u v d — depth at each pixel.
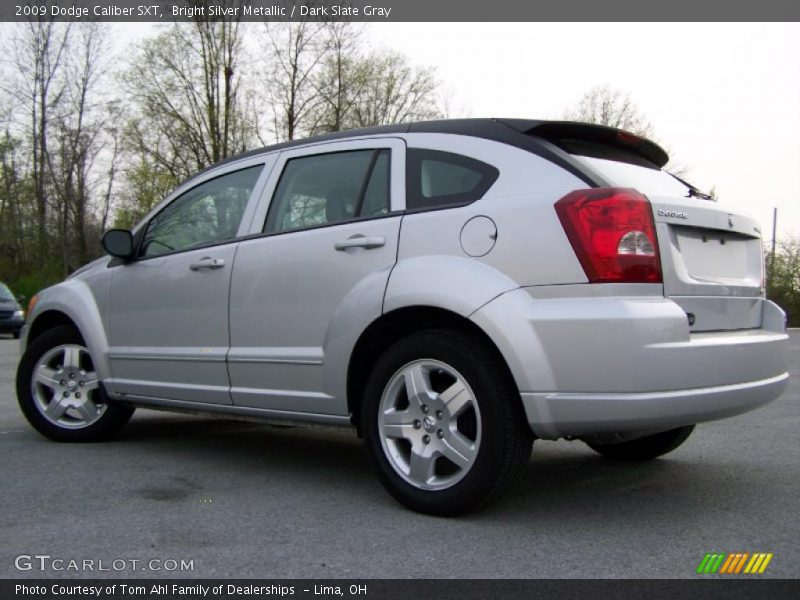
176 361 4.54
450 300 3.27
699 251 3.47
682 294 3.24
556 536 3.15
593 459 4.71
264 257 4.12
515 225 3.23
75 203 37.16
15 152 36.41
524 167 3.36
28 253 36.66
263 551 2.97
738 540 3.11
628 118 35.94
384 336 3.72
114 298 4.99
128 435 5.57
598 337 2.98
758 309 3.84
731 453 4.86
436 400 3.35
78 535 3.16
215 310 4.34
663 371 2.99
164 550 2.98
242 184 4.52
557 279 3.10
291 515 3.45
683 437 4.36
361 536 3.14
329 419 3.84
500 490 3.22
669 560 2.87
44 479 4.14
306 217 4.09
